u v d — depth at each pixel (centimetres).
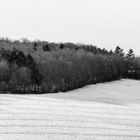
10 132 1272
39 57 6894
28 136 1215
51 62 6550
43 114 1712
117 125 1498
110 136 1273
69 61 7169
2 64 5622
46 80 6166
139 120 1648
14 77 5591
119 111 1955
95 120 1602
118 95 5078
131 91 6194
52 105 2164
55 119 1585
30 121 1506
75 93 5381
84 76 7306
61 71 6512
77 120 1582
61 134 1272
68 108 2016
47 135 1245
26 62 6144
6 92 5041
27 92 5312
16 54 6425
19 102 2289
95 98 3853
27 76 5725
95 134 1298
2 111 1769
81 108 2039
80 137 1238
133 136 1286
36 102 2350
